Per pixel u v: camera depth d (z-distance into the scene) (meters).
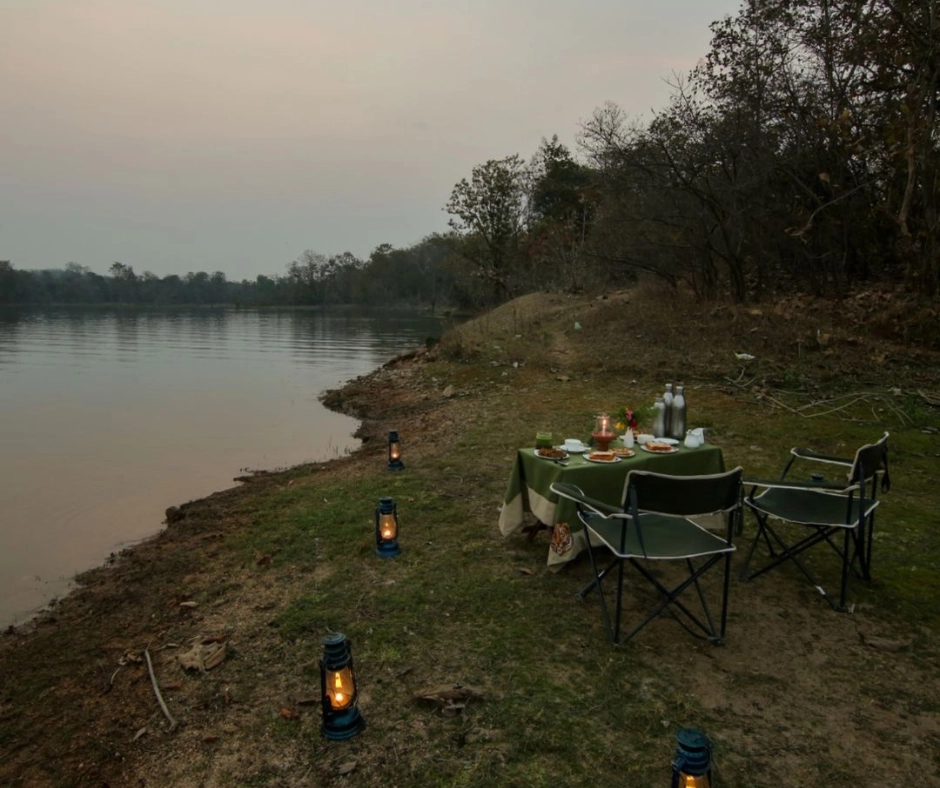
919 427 8.58
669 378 11.90
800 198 15.33
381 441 9.84
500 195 40.94
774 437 8.21
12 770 2.87
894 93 13.07
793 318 13.79
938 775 2.64
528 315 23.69
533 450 4.96
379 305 95.06
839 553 4.34
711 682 3.28
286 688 3.30
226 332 44.59
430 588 4.35
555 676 3.31
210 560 5.16
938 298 12.73
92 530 6.45
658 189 16.91
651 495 3.41
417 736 2.88
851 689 3.23
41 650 3.95
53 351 29.59
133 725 3.10
